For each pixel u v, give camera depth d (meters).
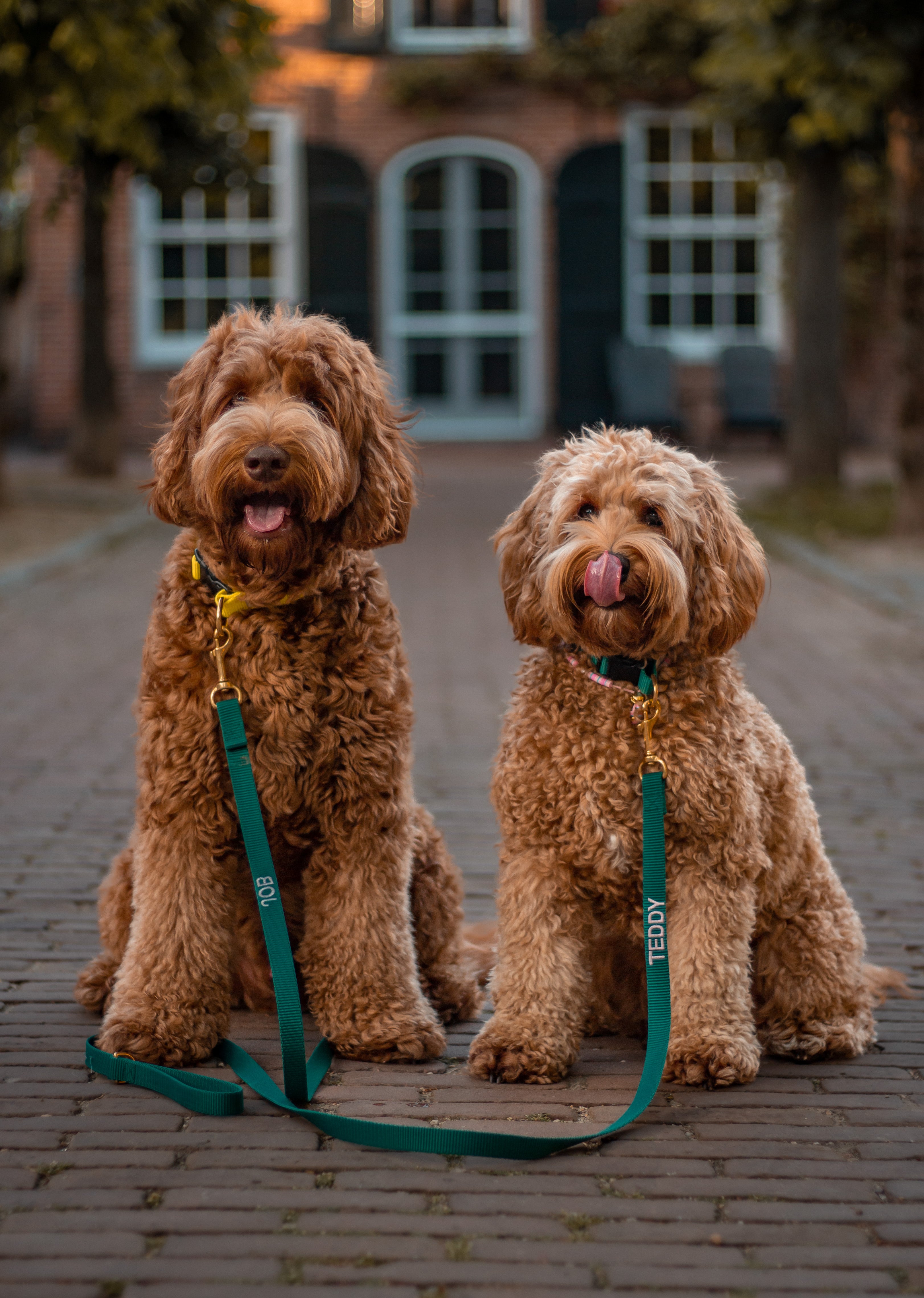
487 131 18.75
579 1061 3.03
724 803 2.79
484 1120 2.69
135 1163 2.46
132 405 18.72
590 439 3.00
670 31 18.19
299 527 2.76
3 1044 3.03
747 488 14.37
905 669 7.26
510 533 3.03
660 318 19.28
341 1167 2.46
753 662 7.36
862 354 19.42
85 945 3.69
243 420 2.68
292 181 18.70
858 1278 2.15
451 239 19.16
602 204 18.84
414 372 19.45
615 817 2.80
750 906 2.90
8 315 20.89
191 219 18.73
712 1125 2.67
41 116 10.21
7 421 12.51
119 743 5.80
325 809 2.93
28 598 8.89
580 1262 2.17
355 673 2.90
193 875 2.93
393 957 3.04
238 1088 2.71
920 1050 3.10
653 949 2.74
